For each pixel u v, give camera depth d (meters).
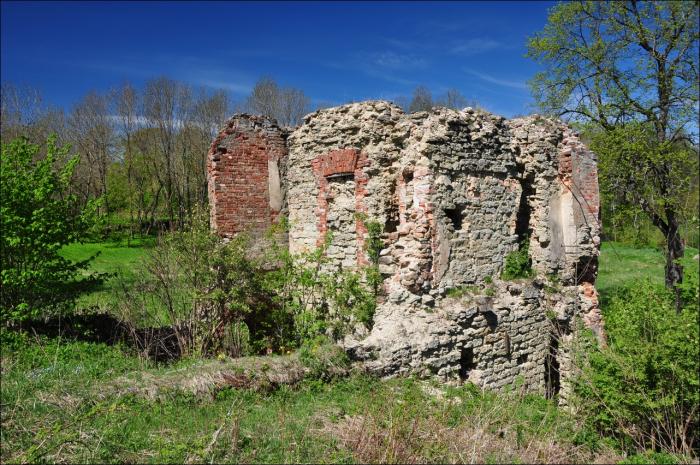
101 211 33.66
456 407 7.17
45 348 8.84
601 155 15.29
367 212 9.89
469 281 9.27
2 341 8.78
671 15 15.05
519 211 10.63
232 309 10.12
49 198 9.74
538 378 10.03
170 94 33.47
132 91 34.03
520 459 5.63
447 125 8.88
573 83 16.44
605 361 7.38
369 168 9.87
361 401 6.89
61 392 6.77
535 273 10.40
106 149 35.16
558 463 5.80
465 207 9.25
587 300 10.83
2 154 9.55
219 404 6.73
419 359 8.20
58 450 5.31
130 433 5.81
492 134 9.67
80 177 34.41
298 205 11.89
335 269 10.66
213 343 10.08
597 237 11.20
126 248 26.39
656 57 15.38
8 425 5.85
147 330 10.48
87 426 5.90
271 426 6.07
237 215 11.84
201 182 33.91
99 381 7.18
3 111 33.69
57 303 10.20
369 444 5.55
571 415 7.42
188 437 5.76
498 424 6.68
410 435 5.66
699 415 6.61
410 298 8.55
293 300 10.35
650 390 6.82
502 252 9.87
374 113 9.85
